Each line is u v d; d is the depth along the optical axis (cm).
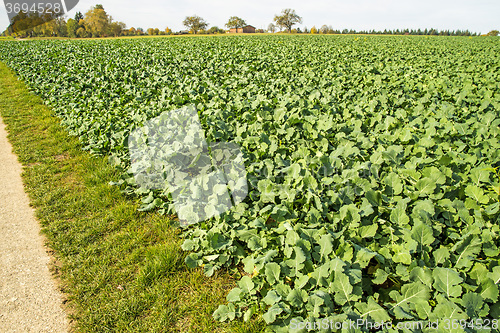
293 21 11794
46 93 1133
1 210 459
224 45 2817
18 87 1321
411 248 308
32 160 629
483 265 293
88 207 464
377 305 258
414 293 273
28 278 335
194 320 288
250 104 747
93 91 1026
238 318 289
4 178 558
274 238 349
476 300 255
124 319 288
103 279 331
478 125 629
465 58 1897
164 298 309
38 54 2188
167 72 1298
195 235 380
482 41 4309
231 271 345
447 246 335
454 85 1038
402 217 356
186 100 786
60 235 401
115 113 756
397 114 695
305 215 387
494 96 914
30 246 385
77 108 850
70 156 645
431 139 566
